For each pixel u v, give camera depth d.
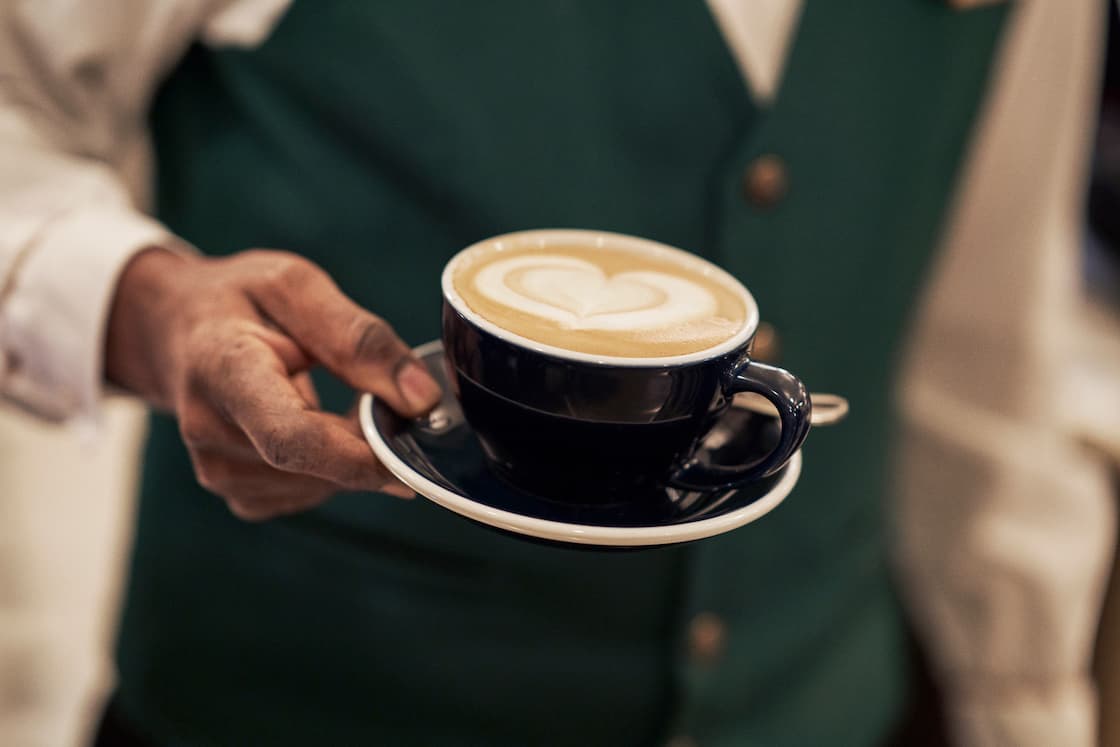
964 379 0.99
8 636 1.33
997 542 0.99
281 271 0.55
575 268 0.55
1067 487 0.99
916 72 0.78
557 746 0.85
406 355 0.54
